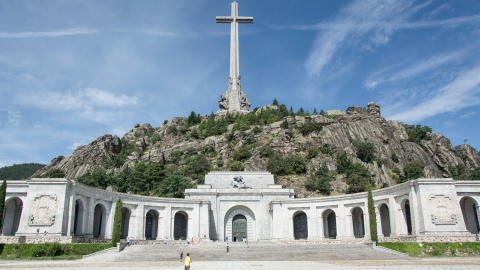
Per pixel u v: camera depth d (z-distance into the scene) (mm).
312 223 70688
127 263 41250
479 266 35969
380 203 62344
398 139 137875
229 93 178000
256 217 76125
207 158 127688
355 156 119188
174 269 35719
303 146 124875
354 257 46688
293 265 39969
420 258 44719
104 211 61469
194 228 70375
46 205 50469
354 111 152125
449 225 51625
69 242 48750
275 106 192000
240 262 44438
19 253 44406
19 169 176750
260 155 119688
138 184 105750
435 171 125688
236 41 177250
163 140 155750
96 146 137375
